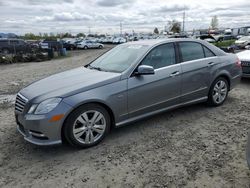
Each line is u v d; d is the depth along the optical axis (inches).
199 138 152.9
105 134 150.9
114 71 160.7
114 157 134.4
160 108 171.0
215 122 176.6
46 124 130.1
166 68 169.5
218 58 201.8
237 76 218.2
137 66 158.1
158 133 161.6
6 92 309.0
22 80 405.4
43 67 608.4
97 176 118.4
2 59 746.8
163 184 110.7
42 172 123.3
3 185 114.0
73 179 116.8
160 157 132.7
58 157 136.8
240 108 203.9
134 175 118.0
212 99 202.2
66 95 135.0
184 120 181.6
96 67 178.2
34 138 137.0
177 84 174.9
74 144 140.3
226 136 154.4
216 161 126.8
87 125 142.5
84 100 136.7
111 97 145.9
